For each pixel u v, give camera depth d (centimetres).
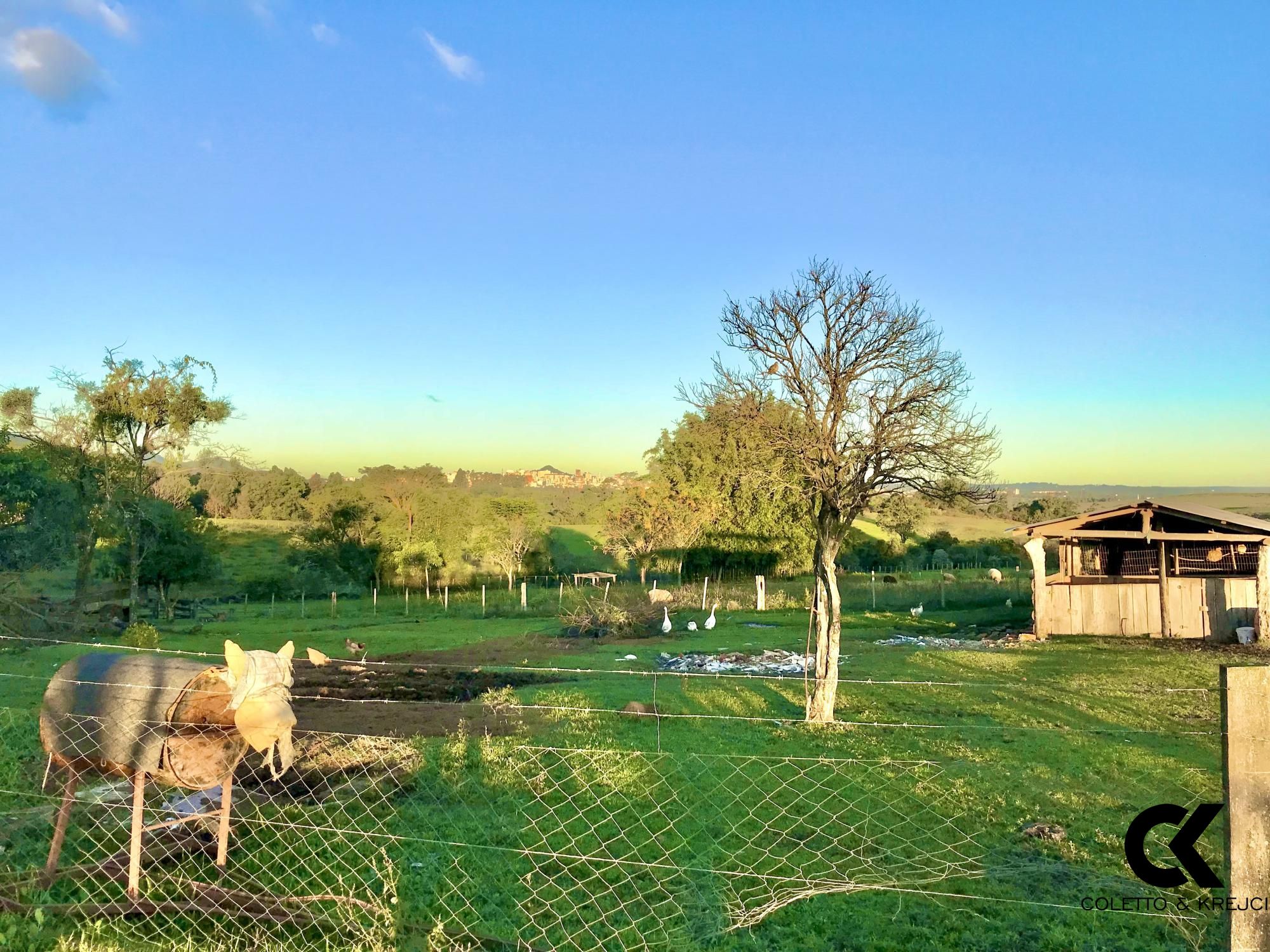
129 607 3788
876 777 1090
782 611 4209
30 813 820
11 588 3366
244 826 856
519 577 6312
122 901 657
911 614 3744
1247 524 2667
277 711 692
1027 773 1116
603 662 2541
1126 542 3033
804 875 786
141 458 3984
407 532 6266
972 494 1562
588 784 1038
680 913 702
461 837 858
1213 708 1595
